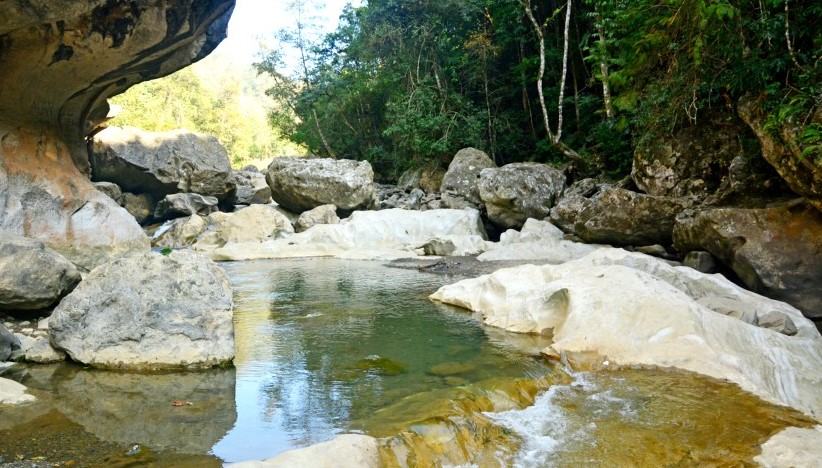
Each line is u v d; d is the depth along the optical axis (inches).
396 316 266.7
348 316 267.0
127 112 1306.6
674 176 413.1
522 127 768.9
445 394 157.2
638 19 323.0
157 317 191.0
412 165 855.1
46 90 336.8
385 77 898.7
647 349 187.6
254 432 132.0
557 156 658.8
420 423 132.7
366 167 716.7
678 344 185.8
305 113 1080.2
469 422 137.9
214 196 799.7
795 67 268.4
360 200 693.3
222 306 198.5
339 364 189.5
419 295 322.7
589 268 252.4
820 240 268.1
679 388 163.3
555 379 175.0
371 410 145.9
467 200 649.6
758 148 323.9
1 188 308.8
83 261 335.0
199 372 180.7
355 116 1033.5
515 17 697.6
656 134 422.3
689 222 339.0
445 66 817.5
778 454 119.1
